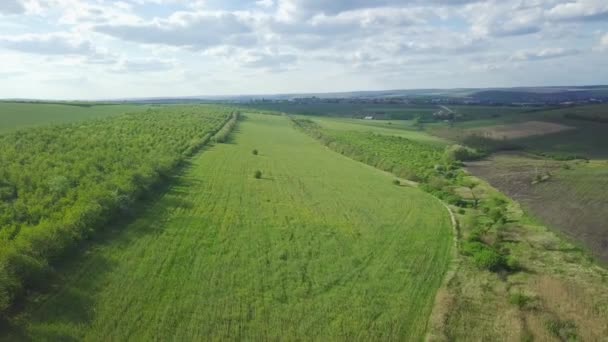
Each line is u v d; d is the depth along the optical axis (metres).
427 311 28.55
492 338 26.05
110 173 49.03
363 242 39.75
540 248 39.12
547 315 28.06
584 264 35.78
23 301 24.97
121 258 31.72
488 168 75.75
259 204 48.72
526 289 31.52
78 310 25.08
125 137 76.12
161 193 48.72
